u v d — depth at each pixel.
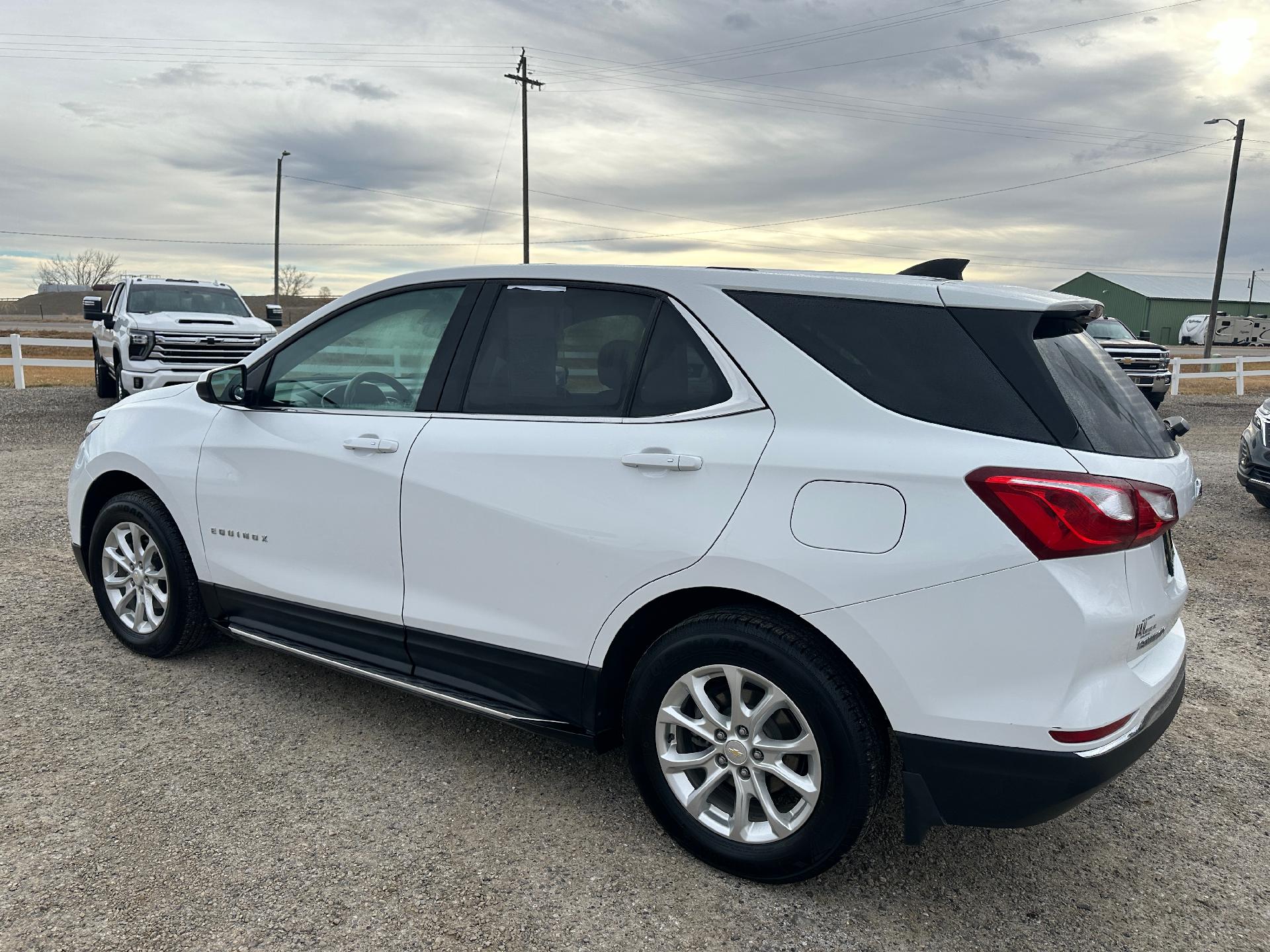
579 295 2.91
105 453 4.07
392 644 3.23
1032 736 2.19
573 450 2.75
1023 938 2.39
